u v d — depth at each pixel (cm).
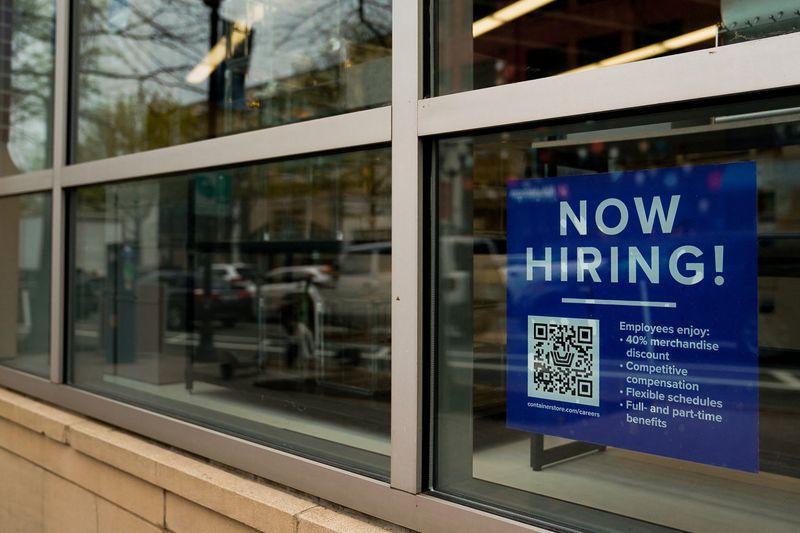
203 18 420
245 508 317
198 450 373
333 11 338
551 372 253
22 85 564
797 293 207
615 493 236
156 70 453
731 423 215
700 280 220
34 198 550
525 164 258
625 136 234
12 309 568
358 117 308
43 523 484
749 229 212
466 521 255
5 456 532
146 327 486
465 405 274
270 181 432
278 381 442
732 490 215
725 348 215
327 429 344
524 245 259
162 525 372
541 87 246
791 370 208
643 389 231
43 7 545
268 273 650
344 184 388
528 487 256
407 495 274
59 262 507
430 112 278
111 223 481
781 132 207
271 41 378
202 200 492
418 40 285
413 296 278
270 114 377
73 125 512
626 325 234
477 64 307
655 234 228
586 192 243
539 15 329
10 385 552
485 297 269
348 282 619
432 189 285
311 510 299
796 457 206
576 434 246
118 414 434
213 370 481
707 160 219
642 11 314
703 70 211
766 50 200
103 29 490
